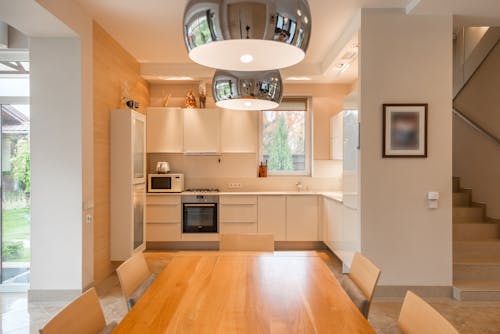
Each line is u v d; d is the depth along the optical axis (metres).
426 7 3.64
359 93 3.88
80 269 3.70
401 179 3.86
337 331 1.39
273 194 5.80
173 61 5.68
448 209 3.86
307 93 6.28
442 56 3.84
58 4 3.26
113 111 4.43
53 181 3.68
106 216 4.32
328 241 5.41
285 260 2.49
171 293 1.82
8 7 3.02
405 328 1.55
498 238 4.51
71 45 3.68
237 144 5.99
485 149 4.79
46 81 3.68
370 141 3.86
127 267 2.08
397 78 3.84
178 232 5.82
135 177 4.62
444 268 3.86
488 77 4.77
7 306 3.61
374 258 3.87
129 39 4.66
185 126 5.96
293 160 6.47
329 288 1.90
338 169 6.29
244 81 1.89
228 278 2.08
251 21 1.02
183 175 6.12
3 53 4.09
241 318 1.52
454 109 5.42
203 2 1.05
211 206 5.80
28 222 4.28
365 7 3.80
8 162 4.24
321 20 4.11
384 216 3.86
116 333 1.38
